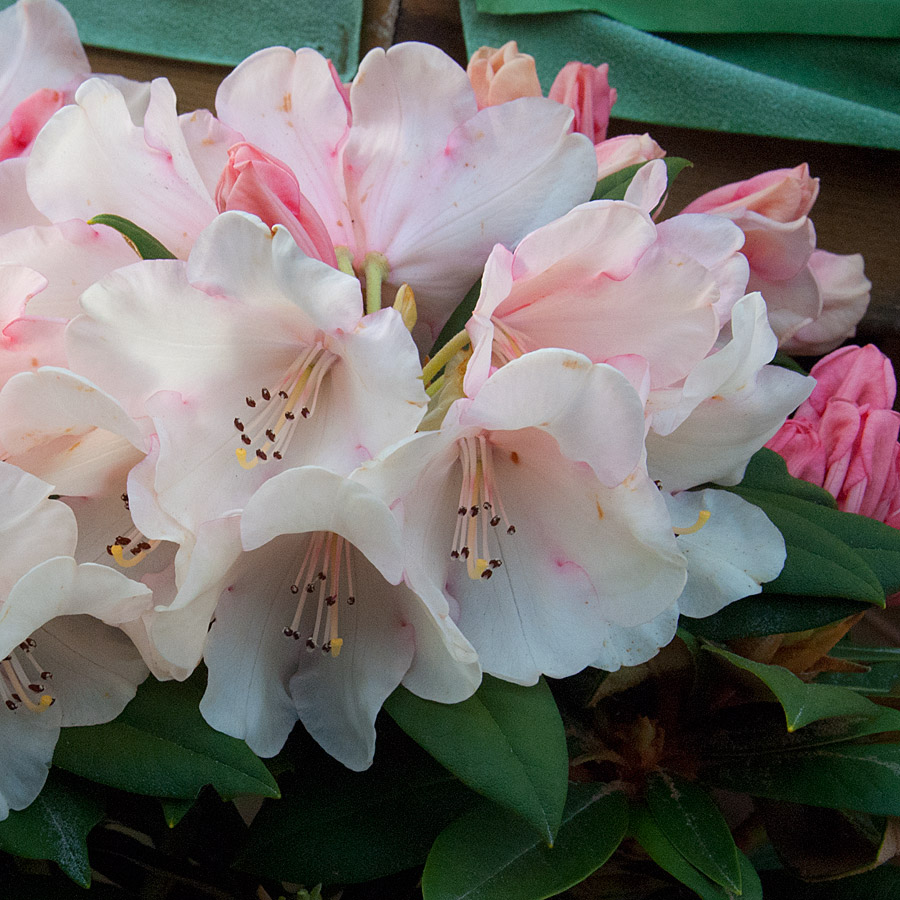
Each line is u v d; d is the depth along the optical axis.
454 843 0.28
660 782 0.32
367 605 0.28
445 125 0.31
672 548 0.26
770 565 0.30
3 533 0.24
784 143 0.60
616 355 0.29
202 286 0.24
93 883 0.33
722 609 0.32
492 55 0.44
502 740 0.27
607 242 0.26
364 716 0.27
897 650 0.40
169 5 0.53
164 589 0.26
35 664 0.27
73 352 0.25
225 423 0.27
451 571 0.28
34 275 0.26
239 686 0.27
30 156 0.28
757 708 0.34
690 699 0.34
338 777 0.31
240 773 0.26
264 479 0.27
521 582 0.28
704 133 0.60
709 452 0.30
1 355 0.26
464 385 0.25
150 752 0.27
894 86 0.57
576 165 0.31
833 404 0.40
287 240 0.23
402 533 0.25
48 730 0.27
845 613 0.31
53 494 0.28
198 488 0.26
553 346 0.29
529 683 0.27
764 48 0.57
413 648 0.27
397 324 0.24
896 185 0.61
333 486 0.23
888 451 0.39
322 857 0.30
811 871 0.33
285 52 0.31
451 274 0.32
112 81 0.36
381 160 0.31
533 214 0.31
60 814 0.27
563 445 0.25
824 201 0.61
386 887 0.36
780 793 0.32
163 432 0.25
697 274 0.26
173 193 0.30
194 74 0.55
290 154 0.31
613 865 0.36
